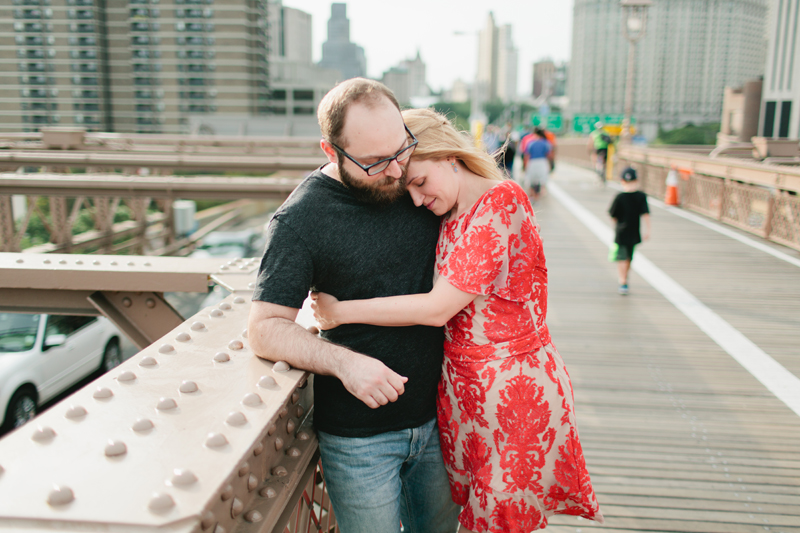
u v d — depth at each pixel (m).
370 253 1.55
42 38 117.38
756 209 11.24
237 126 121.38
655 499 3.14
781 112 37.25
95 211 20.41
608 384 4.71
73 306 2.85
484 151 1.67
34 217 21.38
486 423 1.63
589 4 157.38
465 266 1.51
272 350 1.43
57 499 0.88
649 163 18.09
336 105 1.40
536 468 1.63
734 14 151.25
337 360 1.41
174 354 1.52
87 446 1.04
